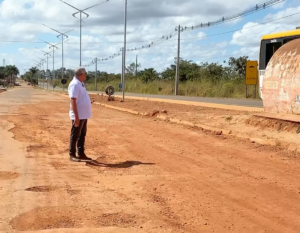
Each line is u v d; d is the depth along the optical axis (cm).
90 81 9006
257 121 1096
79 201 534
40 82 13450
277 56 1162
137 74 8300
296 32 1673
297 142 865
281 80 1096
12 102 2766
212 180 634
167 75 6091
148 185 611
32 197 546
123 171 704
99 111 2081
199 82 4234
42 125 1359
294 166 716
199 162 765
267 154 824
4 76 11638
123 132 1195
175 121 1438
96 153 868
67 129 1269
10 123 1388
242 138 1021
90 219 465
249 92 3256
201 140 1021
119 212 491
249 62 2845
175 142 998
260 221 459
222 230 434
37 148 916
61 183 623
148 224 450
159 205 518
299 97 1015
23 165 741
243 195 554
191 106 2053
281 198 539
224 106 1811
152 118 1623
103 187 603
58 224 448
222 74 4656
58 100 3250
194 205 516
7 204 513
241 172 681
